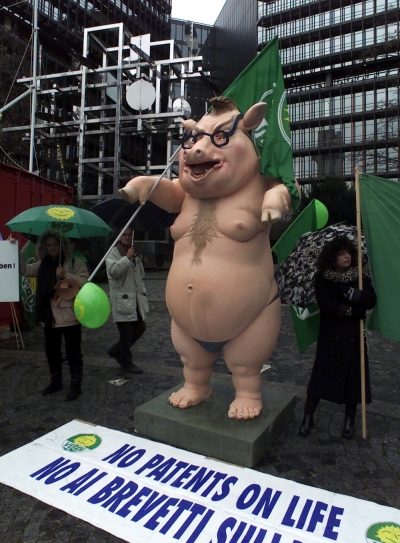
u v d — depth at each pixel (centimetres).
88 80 1406
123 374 467
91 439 306
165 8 3288
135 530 216
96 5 2527
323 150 3478
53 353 404
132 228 450
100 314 292
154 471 266
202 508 231
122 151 1554
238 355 299
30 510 235
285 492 245
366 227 313
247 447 275
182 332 319
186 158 278
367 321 328
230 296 275
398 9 2666
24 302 664
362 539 209
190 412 318
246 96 310
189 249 290
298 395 412
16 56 1697
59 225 441
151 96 1173
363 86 3372
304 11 3494
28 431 331
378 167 3122
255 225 282
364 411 316
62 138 1534
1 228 615
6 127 1510
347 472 275
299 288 346
